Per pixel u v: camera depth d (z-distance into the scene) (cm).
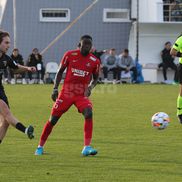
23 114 4744
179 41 4075
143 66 9150
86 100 2989
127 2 9894
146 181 2394
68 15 9906
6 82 8431
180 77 4041
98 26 9869
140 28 9700
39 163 2759
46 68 8669
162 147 3197
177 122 4262
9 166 2689
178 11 9850
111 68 8450
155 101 5884
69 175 2506
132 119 4438
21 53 9762
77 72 2970
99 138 3512
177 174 2530
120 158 2883
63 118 4491
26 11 9900
